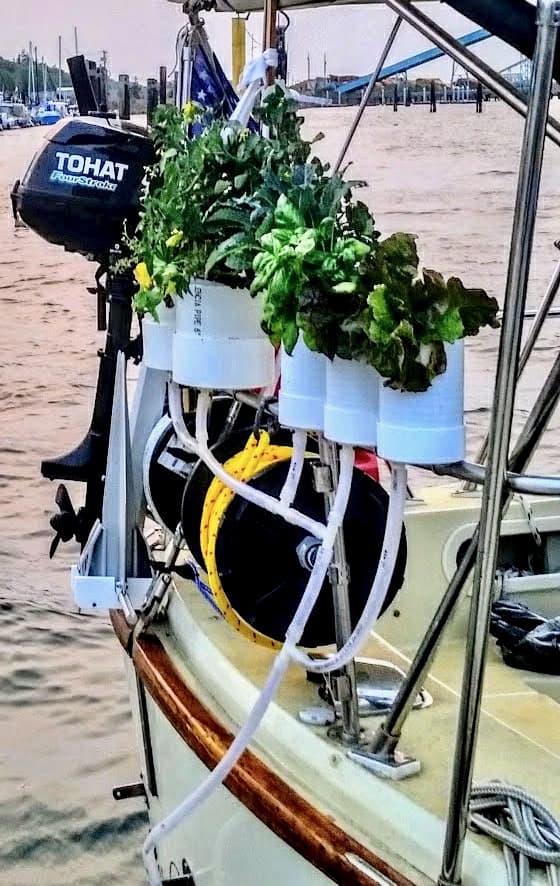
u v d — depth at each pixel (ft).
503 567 6.88
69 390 17.22
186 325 4.07
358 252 3.26
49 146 6.17
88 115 6.41
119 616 6.43
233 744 3.77
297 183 3.75
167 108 5.37
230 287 3.96
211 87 6.44
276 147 4.23
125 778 9.94
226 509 4.52
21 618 12.98
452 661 5.75
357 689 4.40
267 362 4.10
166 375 5.46
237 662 5.00
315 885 3.90
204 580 5.41
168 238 4.17
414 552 6.30
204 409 4.17
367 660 4.77
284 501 3.79
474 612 3.06
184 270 4.02
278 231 3.43
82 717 11.00
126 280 5.98
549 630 5.75
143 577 5.81
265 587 4.58
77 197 6.07
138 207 6.01
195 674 5.26
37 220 6.17
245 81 5.18
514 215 2.85
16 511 15.24
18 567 14.19
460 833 3.27
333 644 4.67
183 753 5.04
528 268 2.84
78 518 6.42
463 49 3.35
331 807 3.95
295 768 4.22
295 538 4.52
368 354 3.11
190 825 5.00
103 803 9.55
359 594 4.51
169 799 5.47
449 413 3.11
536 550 6.88
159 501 5.73
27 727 10.80
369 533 4.50
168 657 5.54
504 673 5.73
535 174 2.80
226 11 7.29
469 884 3.37
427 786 3.80
